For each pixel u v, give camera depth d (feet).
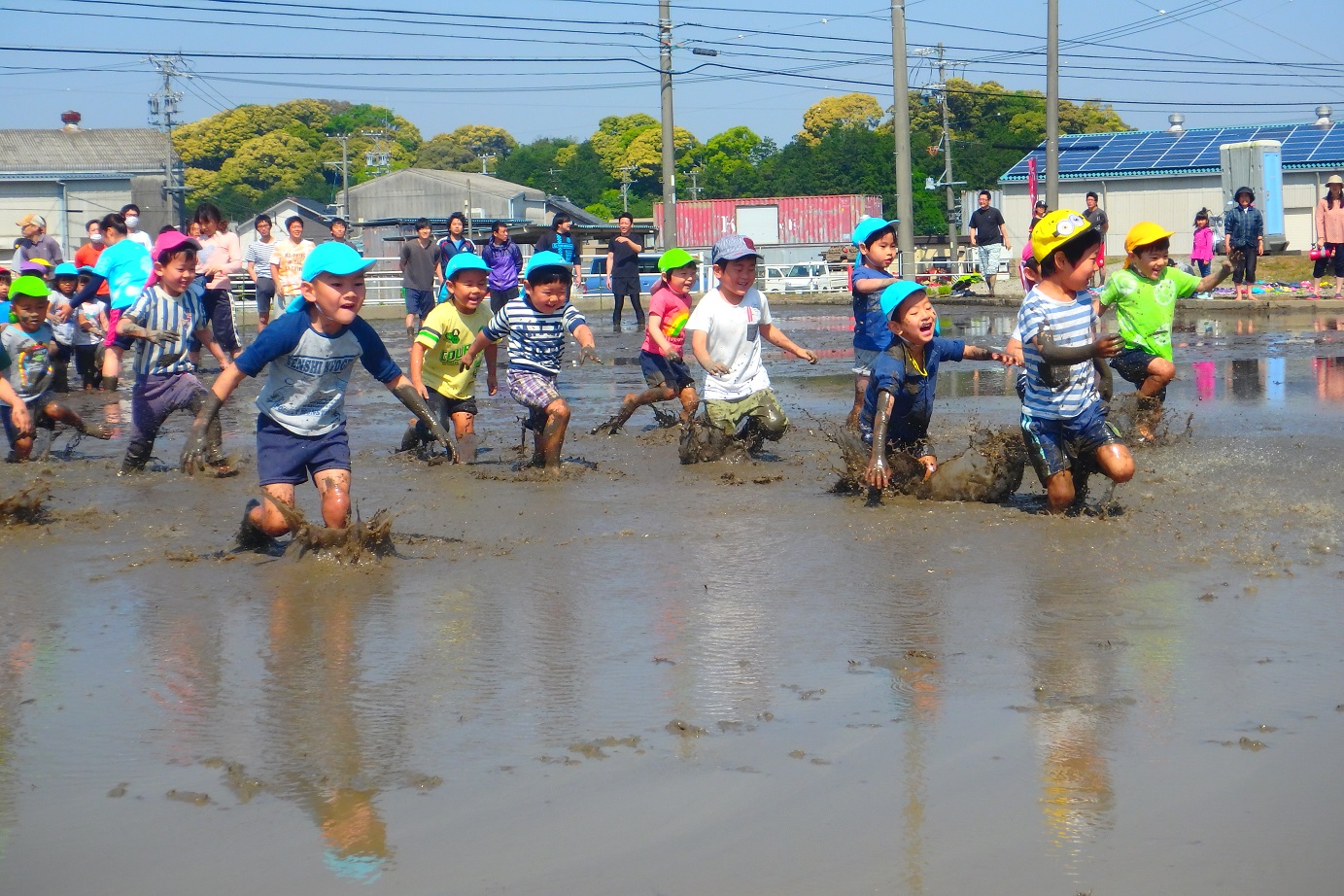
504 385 52.26
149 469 32.63
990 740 13.89
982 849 11.45
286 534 23.72
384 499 28.12
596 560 22.26
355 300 22.76
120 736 14.42
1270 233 105.81
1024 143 276.00
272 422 23.12
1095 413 24.81
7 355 31.48
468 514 26.32
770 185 302.66
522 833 11.90
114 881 11.12
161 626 18.66
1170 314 32.99
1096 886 10.78
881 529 24.17
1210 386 44.68
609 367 58.59
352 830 12.01
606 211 364.17
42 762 13.73
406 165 437.58
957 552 22.18
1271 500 25.39
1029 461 26.05
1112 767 13.14
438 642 17.63
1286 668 15.94
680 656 16.89
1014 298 98.17
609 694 15.49
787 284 147.33
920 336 26.25
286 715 14.96
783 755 13.58
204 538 24.50
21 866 11.42
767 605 19.20
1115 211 151.33
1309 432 33.65
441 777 13.14
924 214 258.98
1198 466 29.19
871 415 27.71
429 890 10.89
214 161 433.07
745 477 30.19
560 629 18.21
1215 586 19.61
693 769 13.26
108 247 53.62
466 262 33.19
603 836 11.82
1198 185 146.51
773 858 11.35
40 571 21.91
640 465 32.63
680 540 23.67
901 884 10.87
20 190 199.31
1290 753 13.37
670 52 112.27
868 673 16.06
